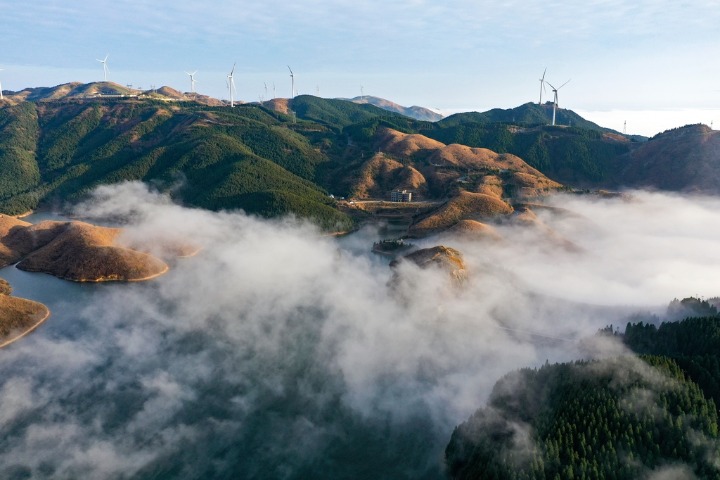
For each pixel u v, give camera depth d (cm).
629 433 10288
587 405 11238
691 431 10175
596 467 9494
